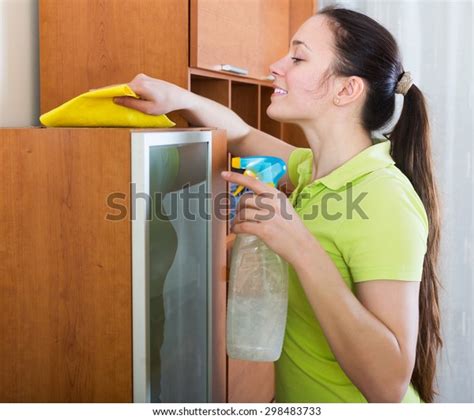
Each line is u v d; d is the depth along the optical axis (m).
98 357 1.05
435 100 2.66
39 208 1.06
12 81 1.66
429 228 1.34
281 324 1.20
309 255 1.08
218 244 1.33
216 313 1.32
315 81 1.24
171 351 1.13
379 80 1.25
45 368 1.08
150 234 1.03
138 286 1.01
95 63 1.70
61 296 1.06
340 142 1.26
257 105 2.23
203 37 1.66
